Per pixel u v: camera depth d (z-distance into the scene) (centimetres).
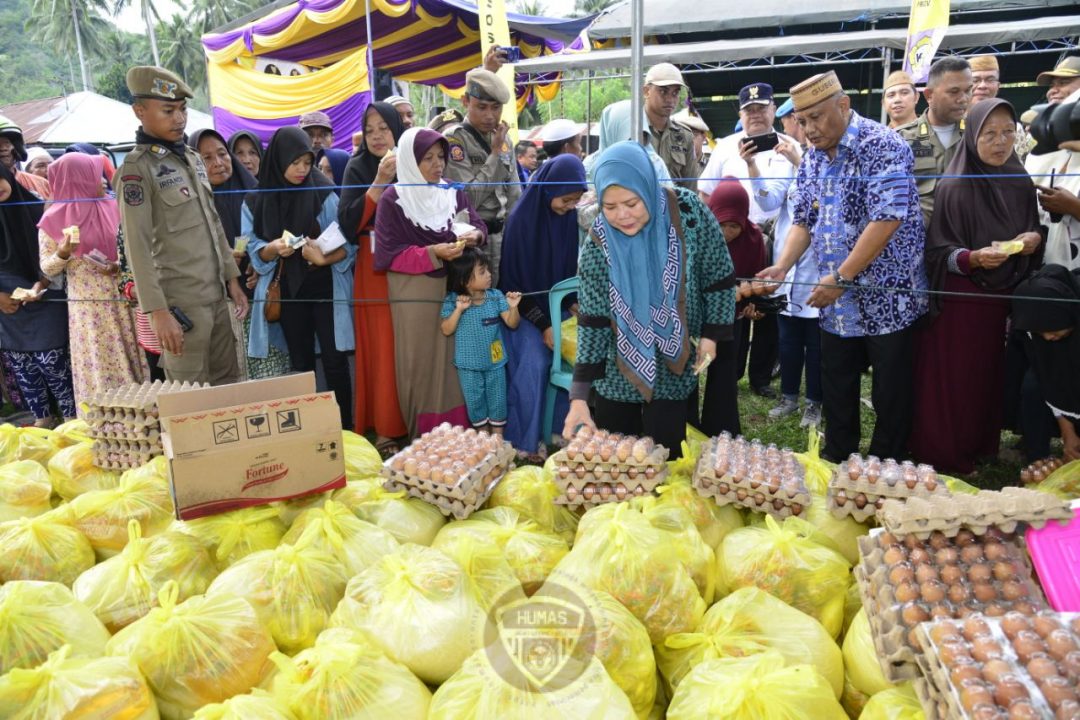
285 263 370
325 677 152
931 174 345
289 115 1114
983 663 130
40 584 176
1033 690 122
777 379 549
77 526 229
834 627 192
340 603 183
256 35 1090
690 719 151
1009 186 294
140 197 288
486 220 393
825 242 299
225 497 226
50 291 438
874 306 294
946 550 166
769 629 176
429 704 157
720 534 226
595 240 237
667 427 255
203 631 163
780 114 533
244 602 176
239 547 222
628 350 236
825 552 199
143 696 152
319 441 237
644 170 218
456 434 270
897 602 160
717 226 240
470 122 387
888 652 154
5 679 144
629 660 166
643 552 186
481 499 244
